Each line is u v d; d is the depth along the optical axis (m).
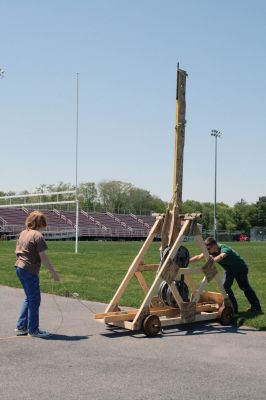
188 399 5.28
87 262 22.56
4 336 8.10
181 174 9.16
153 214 9.47
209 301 9.66
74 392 5.43
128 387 5.62
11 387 5.57
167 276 8.64
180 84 9.17
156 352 7.20
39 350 7.20
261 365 6.57
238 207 127.38
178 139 9.12
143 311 8.28
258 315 9.81
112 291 13.23
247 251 38.62
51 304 11.36
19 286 14.27
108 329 8.72
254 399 5.30
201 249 9.16
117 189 111.06
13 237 59.88
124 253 29.73
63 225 71.38
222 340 8.00
